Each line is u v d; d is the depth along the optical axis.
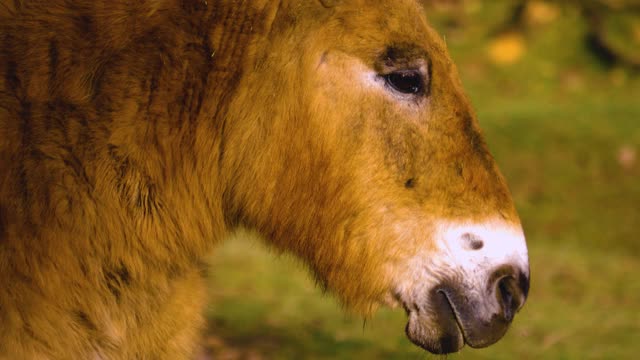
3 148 7.85
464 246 8.46
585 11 37.56
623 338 17.08
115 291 8.27
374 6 8.41
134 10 8.29
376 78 8.41
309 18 8.34
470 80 34.47
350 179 8.49
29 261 7.80
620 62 35.38
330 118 8.41
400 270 8.54
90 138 8.04
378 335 16.56
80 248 8.00
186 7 8.31
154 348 8.63
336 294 8.88
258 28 8.34
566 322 17.86
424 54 8.51
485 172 8.62
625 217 24.34
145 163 8.20
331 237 8.62
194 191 8.48
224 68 8.34
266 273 19.73
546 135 27.61
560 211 24.59
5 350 7.72
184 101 8.28
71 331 7.99
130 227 8.21
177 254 8.56
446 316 8.53
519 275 8.57
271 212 8.69
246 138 8.45
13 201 7.80
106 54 8.16
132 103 8.13
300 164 8.50
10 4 8.23
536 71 35.09
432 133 8.50
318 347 15.85
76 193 7.99
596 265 21.47
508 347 16.34
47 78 8.05
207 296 9.46
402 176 8.49
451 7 39.22
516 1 39.06
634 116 29.38
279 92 8.38
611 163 26.28
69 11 8.23
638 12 37.38
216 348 15.51
